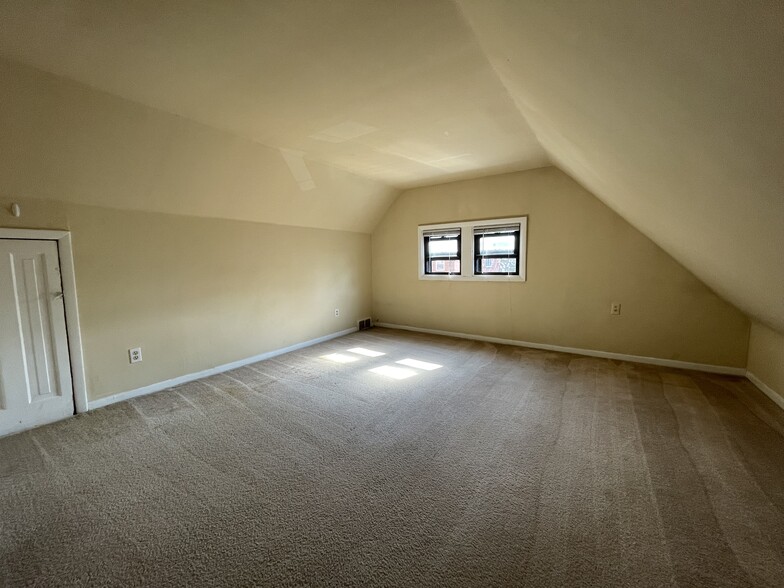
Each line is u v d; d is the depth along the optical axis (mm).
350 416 2646
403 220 5508
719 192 1350
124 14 1564
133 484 1875
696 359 3570
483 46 1836
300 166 3873
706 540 1452
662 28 765
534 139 3242
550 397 2936
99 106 2352
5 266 2412
